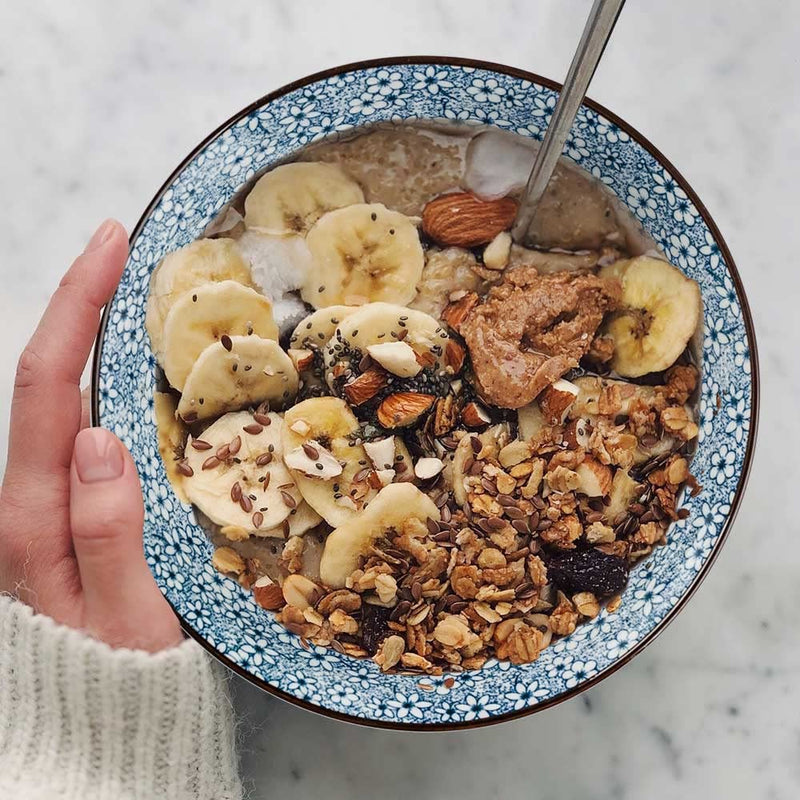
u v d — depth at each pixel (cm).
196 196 36
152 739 32
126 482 32
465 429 37
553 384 36
